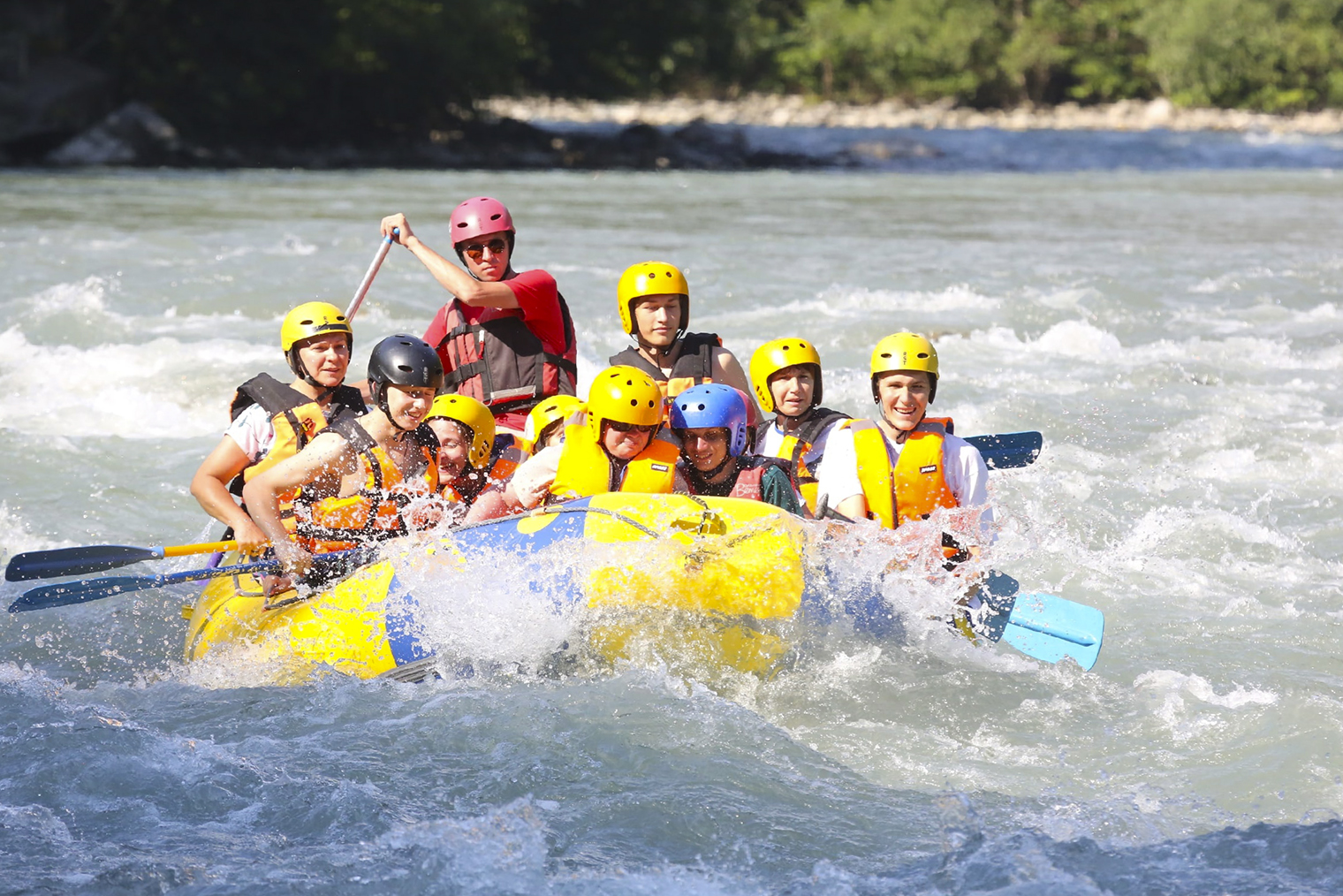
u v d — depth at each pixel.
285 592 14.21
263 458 13.98
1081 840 10.32
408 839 10.30
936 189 83.94
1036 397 26.48
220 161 103.44
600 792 11.09
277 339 31.34
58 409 25.11
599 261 44.78
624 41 139.25
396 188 79.00
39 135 97.69
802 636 13.26
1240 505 20.17
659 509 13.34
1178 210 68.44
